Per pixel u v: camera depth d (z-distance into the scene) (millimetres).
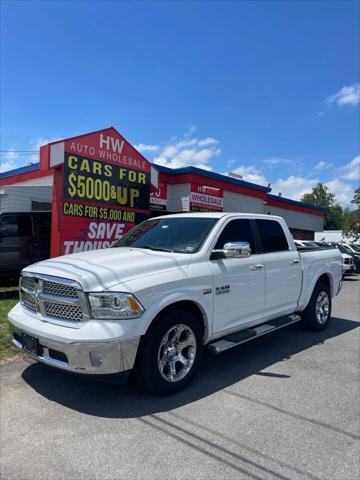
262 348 6188
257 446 3361
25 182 19156
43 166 8773
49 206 19000
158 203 17797
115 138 9969
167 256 4672
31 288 4504
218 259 4977
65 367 3861
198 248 4914
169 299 4176
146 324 3959
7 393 4281
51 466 3039
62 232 8844
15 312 4672
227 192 20672
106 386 4488
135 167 10508
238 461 3141
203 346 4734
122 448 3287
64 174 8836
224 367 5270
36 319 4312
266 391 4500
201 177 18484
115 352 3785
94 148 9477
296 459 3188
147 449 3279
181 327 4383
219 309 4844
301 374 5070
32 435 3469
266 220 6141
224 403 4152
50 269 4320
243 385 4656
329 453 3283
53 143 8703
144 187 10781
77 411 3912
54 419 3750
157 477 2926
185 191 18047
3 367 4984
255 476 2959
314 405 4172
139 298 3949
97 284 3918
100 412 3896
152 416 3834
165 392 4238
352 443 3445
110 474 2953
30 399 4152
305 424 3760
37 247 9891
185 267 4574
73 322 3994
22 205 18172
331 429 3678
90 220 9414
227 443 3396
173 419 3785
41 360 4094
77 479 2896
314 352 6027
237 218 5578
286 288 6152
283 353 5941
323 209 32000
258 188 22109
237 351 6004
